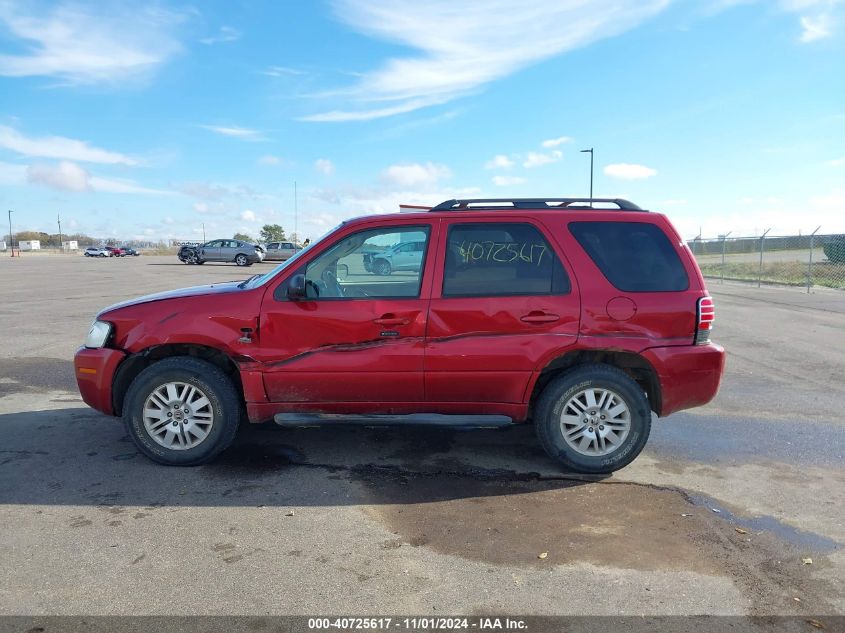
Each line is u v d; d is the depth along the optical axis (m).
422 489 4.32
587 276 4.49
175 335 4.50
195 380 4.54
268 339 4.49
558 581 3.17
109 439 5.26
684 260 4.57
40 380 7.39
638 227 4.61
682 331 4.49
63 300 16.17
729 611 2.92
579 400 4.56
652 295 4.48
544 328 4.45
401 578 3.18
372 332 4.46
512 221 4.57
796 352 9.67
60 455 4.88
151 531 3.65
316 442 5.28
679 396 4.54
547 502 4.13
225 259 40.44
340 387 4.53
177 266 38.25
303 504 4.05
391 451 5.08
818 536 3.69
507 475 4.59
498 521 3.84
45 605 2.91
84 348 4.71
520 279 4.51
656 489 4.38
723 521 3.88
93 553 3.39
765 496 4.27
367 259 4.57
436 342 4.45
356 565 3.30
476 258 4.54
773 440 5.48
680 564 3.35
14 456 4.85
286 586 3.10
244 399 4.78
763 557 3.43
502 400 4.55
